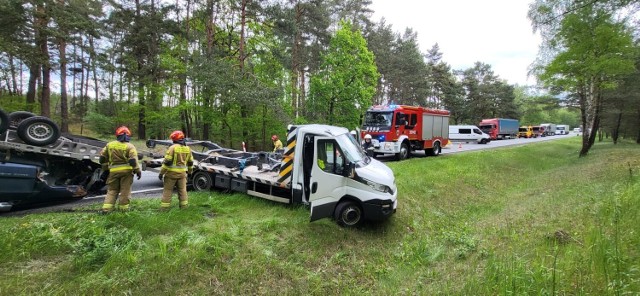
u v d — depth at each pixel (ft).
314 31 80.43
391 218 23.73
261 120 70.23
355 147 22.98
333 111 79.56
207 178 26.21
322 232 19.30
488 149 82.53
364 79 78.89
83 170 23.97
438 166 46.29
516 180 47.06
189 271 13.61
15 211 19.84
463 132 125.49
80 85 122.52
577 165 55.52
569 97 80.94
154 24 68.69
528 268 12.55
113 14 72.02
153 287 12.60
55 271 12.94
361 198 20.36
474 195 36.22
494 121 148.46
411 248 19.24
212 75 57.88
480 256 16.30
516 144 112.16
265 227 18.60
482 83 199.41
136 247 14.89
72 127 105.60
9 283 11.98
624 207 18.06
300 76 95.14
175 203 22.09
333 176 20.12
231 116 68.44
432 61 174.50
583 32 43.91
